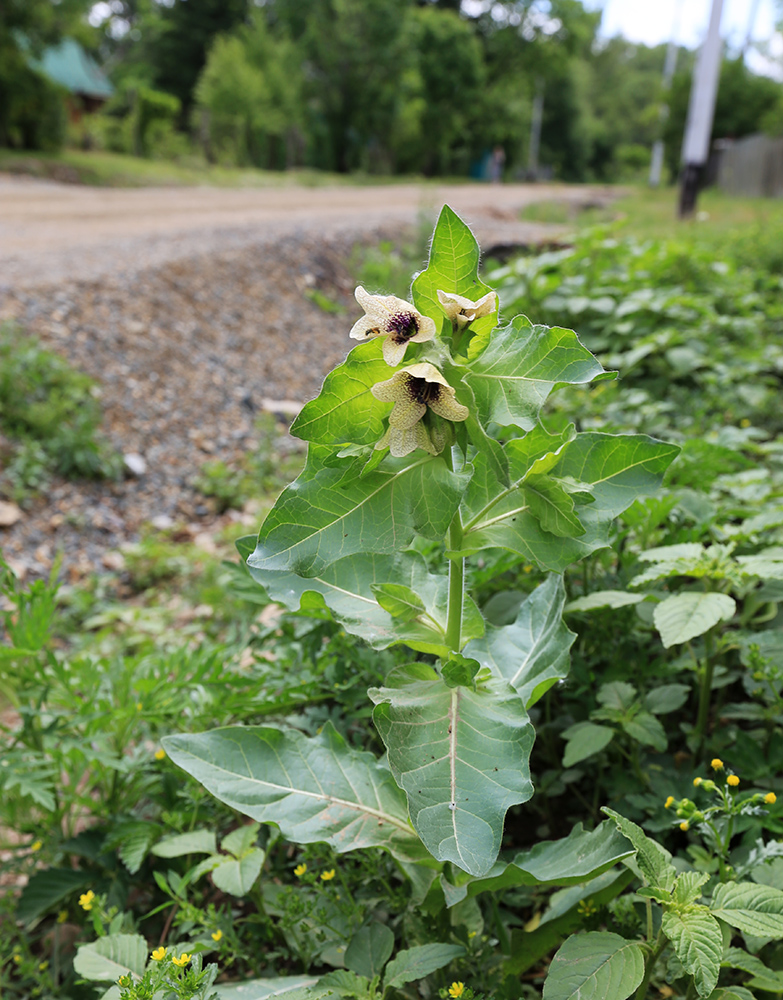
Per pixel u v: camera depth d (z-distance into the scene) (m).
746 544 0.55
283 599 0.35
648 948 0.31
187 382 1.71
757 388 1.03
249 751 0.36
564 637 0.35
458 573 0.31
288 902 0.39
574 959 0.29
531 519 0.30
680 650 0.52
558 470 0.31
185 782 0.48
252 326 2.04
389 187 6.12
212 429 1.58
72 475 1.33
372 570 0.35
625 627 0.51
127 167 4.94
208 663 0.49
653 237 2.43
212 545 1.17
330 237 2.73
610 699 0.45
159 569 1.07
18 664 0.50
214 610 0.88
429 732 0.30
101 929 0.38
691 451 0.64
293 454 1.46
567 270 1.48
